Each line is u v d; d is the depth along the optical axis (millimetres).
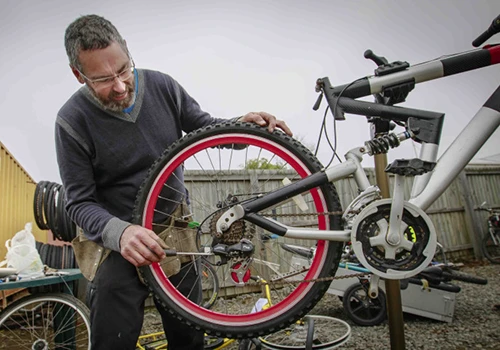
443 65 1333
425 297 3266
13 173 3992
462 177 6746
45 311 3248
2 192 3580
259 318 1278
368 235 1209
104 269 1356
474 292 4367
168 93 1530
